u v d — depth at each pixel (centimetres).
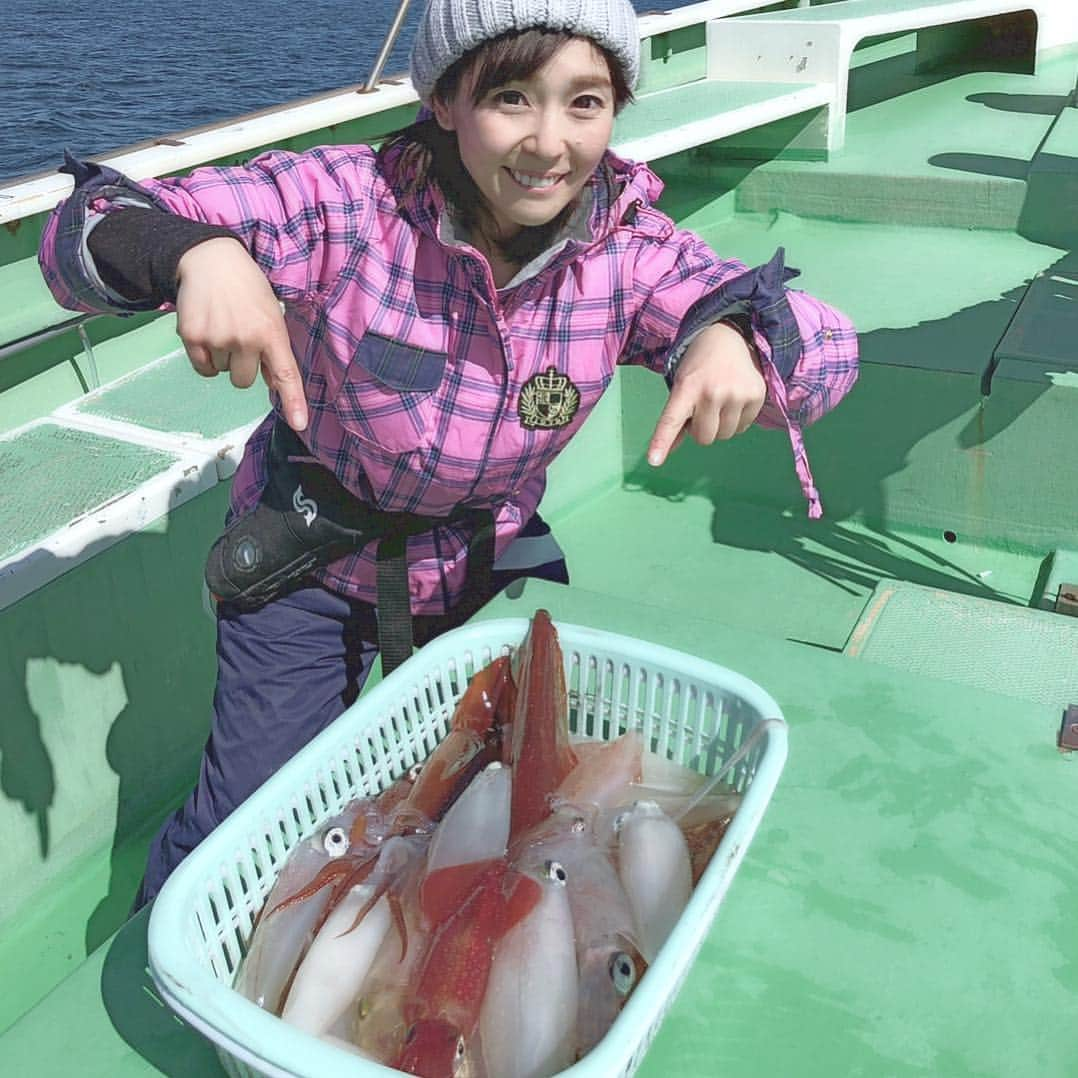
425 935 115
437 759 140
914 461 280
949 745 146
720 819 131
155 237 114
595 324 145
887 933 121
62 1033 112
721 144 395
